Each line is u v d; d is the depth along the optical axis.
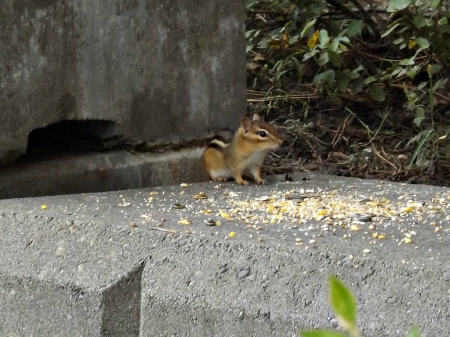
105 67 6.52
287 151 9.19
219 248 4.70
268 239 4.76
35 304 5.00
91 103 6.45
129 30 6.66
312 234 4.96
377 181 7.12
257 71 10.53
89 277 4.86
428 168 8.50
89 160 6.55
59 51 6.18
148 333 4.67
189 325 4.52
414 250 4.59
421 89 9.45
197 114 7.29
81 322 4.83
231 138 7.09
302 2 9.58
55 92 6.20
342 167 8.75
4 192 5.98
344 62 10.19
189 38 7.13
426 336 3.95
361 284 4.28
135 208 5.70
